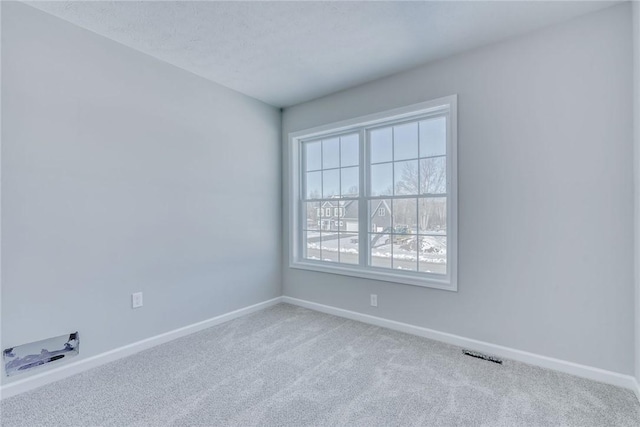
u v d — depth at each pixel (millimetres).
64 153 2133
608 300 2023
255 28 2221
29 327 1993
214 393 1937
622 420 1663
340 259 3465
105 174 2338
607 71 2006
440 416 1709
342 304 3344
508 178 2354
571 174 2127
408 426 1636
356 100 3188
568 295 2150
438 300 2701
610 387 1975
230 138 3262
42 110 2037
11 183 1919
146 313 2584
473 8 2006
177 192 2801
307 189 3791
